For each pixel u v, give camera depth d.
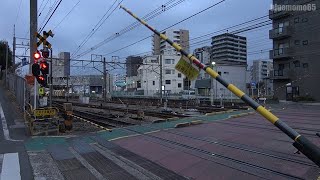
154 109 35.81
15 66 52.66
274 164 8.51
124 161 9.83
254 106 3.10
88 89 103.62
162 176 8.16
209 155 9.95
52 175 8.43
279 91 49.66
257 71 86.94
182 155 10.20
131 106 43.81
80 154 10.93
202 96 56.03
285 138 11.91
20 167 9.24
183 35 47.38
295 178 7.32
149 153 10.83
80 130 17.62
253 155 9.61
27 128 16.47
